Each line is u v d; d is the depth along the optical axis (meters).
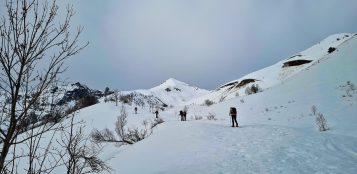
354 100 24.81
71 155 3.12
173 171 9.77
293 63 116.19
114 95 67.25
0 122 2.59
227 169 9.06
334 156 9.39
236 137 14.57
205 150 12.25
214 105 56.94
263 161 9.53
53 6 3.18
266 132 15.16
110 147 21.83
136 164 12.02
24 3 3.02
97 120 43.91
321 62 55.97
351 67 39.44
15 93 2.72
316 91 35.78
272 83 105.12
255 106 40.31
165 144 14.61
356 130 15.44
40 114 2.81
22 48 2.91
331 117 20.97
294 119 24.56
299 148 10.86
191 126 18.33
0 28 2.85
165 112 63.97
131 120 42.62
